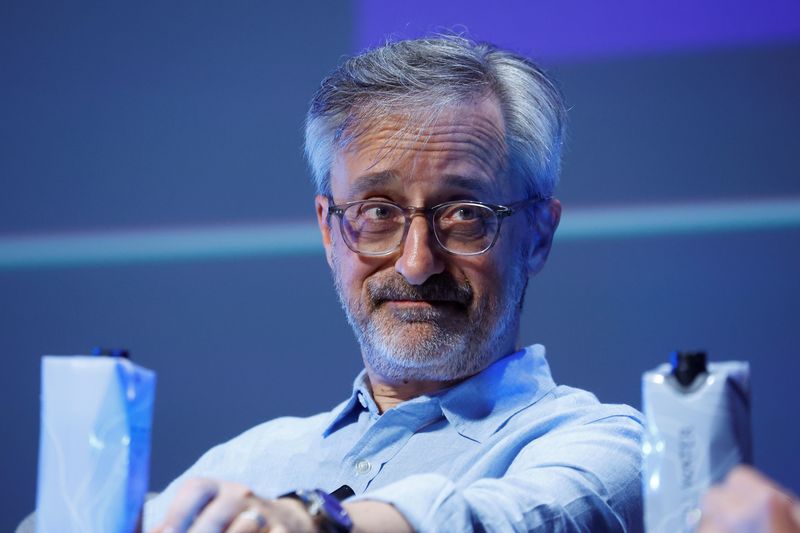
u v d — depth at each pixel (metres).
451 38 6.33
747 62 11.59
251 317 12.03
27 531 5.02
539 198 6.09
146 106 12.48
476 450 5.50
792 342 11.23
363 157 5.74
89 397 3.42
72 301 12.41
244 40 12.35
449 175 5.62
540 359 6.07
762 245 11.38
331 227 6.01
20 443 12.37
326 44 12.18
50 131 12.62
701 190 11.54
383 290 5.65
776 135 11.48
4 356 12.46
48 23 12.70
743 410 3.36
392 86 5.76
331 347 11.86
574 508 4.55
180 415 12.02
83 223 12.48
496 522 4.05
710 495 3.16
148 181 12.40
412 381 5.91
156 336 12.17
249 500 3.47
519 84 6.04
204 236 12.27
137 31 12.55
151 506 5.97
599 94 11.74
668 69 11.70
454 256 5.61
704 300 11.41
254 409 11.91
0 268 12.53
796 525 3.06
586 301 11.52
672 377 3.38
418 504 3.79
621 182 11.65
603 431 5.18
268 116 12.25
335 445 5.93
